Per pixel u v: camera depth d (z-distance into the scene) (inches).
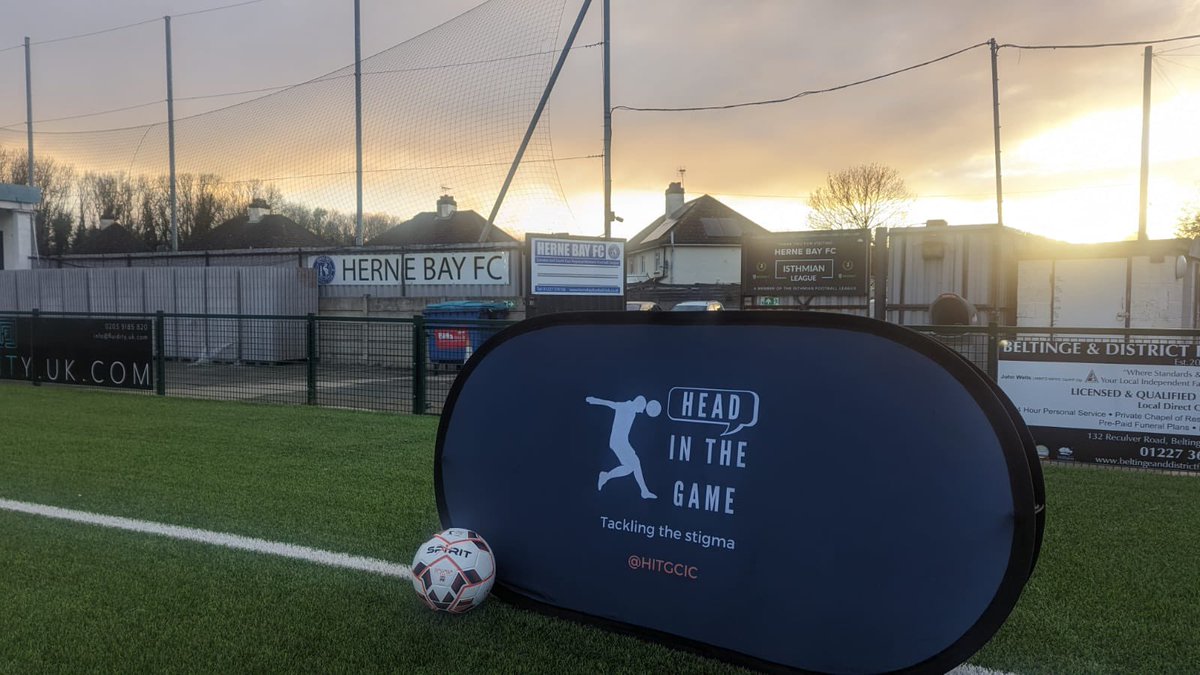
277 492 221.0
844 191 2050.9
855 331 106.9
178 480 235.0
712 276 1606.8
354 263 788.6
